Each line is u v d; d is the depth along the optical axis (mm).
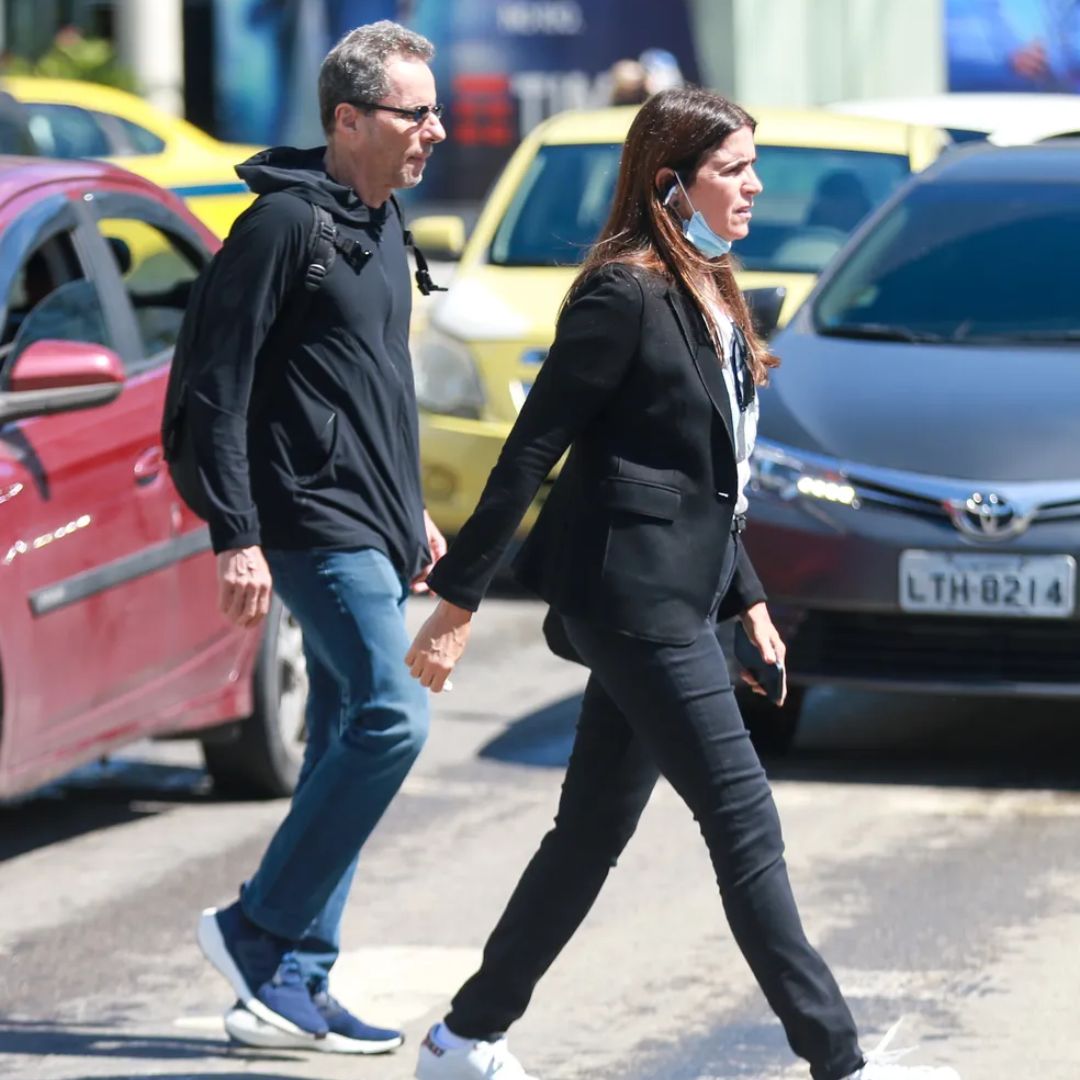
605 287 15836
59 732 23250
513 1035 19391
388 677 18359
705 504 16094
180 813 27094
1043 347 29297
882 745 29609
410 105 18547
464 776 28406
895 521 26750
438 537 19703
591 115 46156
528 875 17094
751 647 17062
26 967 21359
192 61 86375
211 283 18156
